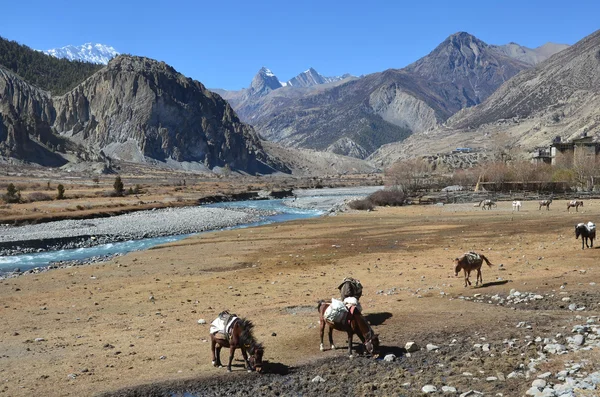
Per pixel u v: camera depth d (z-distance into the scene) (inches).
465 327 616.4
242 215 3058.6
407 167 5167.3
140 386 474.9
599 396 378.0
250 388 472.4
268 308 780.6
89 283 1081.4
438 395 423.8
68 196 4052.7
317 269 1164.5
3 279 1170.6
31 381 494.3
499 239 1498.5
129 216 2940.5
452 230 1827.0
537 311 675.4
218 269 1223.5
